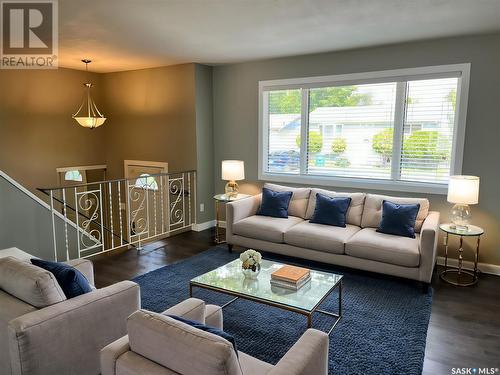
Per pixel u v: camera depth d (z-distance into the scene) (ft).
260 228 14.55
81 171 21.58
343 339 9.20
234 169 17.47
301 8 10.12
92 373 7.07
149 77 19.95
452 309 10.79
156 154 20.36
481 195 13.42
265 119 18.13
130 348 5.01
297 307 8.37
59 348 6.49
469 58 13.12
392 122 14.97
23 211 13.78
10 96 18.10
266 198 15.98
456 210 12.75
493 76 12.84
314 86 16.42
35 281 6.55
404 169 14.98
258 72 17.90
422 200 13.52
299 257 13.94
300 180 17.30
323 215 14.44
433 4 9.84
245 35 12.96
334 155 16.52
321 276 10.19
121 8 10.07
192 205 19.43
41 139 19.38
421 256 11.58
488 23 11.56
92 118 17.30
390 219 13.15
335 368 8.08
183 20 11.16
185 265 14.30
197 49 15.20
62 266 7.38
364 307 10.85
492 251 13.46
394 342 9.06
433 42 13.65
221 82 19.12
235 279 10.01
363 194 14.75
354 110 15.79
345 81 15.62
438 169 14.29
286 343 9.09
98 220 22.61
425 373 7.97
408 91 14.52
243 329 9.71
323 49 15.17
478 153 13.33
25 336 6.01
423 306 10.89
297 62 16.72
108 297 7.27
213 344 4.21
